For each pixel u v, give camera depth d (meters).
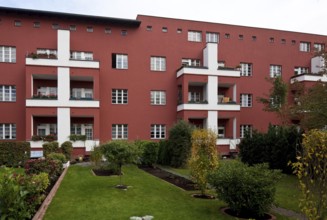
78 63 22.39
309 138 5.59
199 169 9.90
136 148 12.54
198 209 8.22
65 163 17.20
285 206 8.98
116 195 9.76
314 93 12.62
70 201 8.84
